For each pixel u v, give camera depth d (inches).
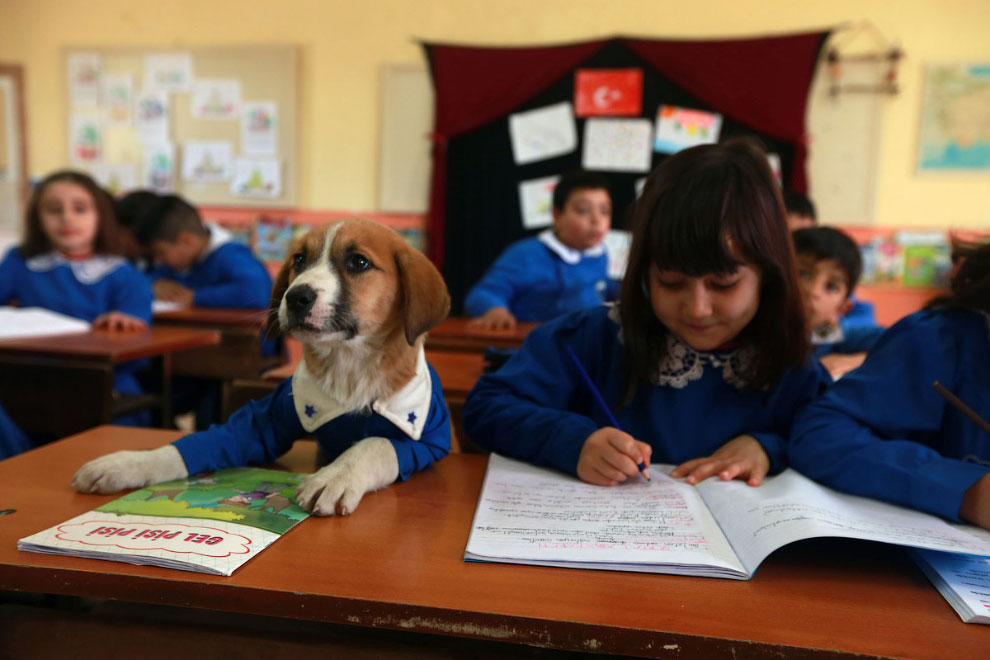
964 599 22.8
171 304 122.7
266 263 176.6
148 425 89.2
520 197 164.1
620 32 158.4
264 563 24.5
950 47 148.8
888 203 153.6
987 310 37.2
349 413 35.1
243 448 35.5
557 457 36.2
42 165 182.4
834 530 25.7
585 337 44.7
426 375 37.5
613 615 21.6
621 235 161.2
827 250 69.1
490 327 92.2
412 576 23.9
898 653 20.1
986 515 28.4
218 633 25.8
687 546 26.3
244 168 175.3
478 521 28.6
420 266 35.5
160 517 27.7
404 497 32.5
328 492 29.5
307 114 172.4
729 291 36.8
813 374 42.1
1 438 63.7
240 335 107.0
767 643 20.4
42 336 82.0
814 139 153.9
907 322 38.8
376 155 170.9
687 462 37.2
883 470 31.7
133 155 179.6
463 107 162.7
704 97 154.3
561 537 27.0
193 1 174.4
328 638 25.8
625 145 159.6
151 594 23.0
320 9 169.3
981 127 149.1
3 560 23.9
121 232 112.0
